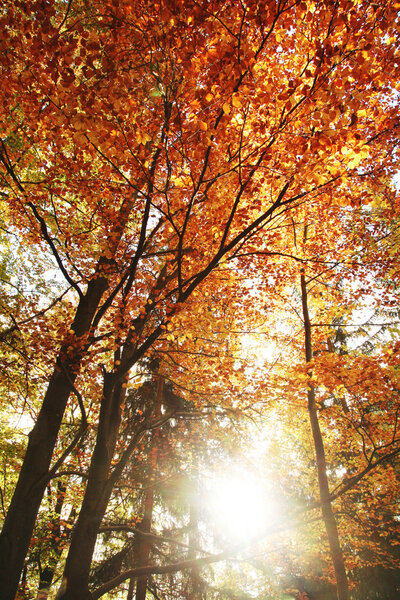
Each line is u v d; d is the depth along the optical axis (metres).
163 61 3.70
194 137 4.05
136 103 3.58
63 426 10.51
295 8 3.30
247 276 8.02
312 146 3.37
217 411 7.39
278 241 8.01
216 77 3.33
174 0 3.15
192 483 11.60
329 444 11.90
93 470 5.18
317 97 3.20
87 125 3.46
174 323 5.64
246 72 3.24
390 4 3.14
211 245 6.08
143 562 9.59
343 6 3.15
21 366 6.24
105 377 5.16
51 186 6.00
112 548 11.15
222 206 5.25
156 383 12.38
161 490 11.40
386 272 8.10
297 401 7.12
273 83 3.44
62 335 5.51
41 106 4.34
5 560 4.29
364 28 3.31
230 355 7.43
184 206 5.57
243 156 4.79
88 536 4.79
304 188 4.83
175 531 11.55
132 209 6.25
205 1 3.15
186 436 11.29
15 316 5.87
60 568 11.64
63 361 5.34
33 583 12.28
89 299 6.14
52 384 5.52
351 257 8.30
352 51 3.18
